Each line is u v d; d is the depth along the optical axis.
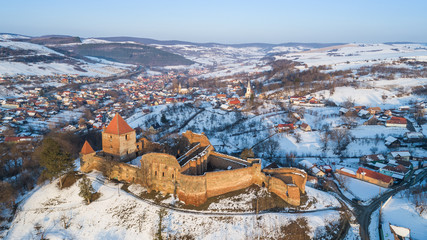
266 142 179.62
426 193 113.69
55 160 105.62
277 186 102.50
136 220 91.69
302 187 106.81
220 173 99.75
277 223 91.00
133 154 124.81
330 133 189.00
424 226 96.12
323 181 130.75
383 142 175.88
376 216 102.88
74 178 112.56
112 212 95.12
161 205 96.94
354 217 101.88
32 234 88.81
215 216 92.56
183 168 99.50
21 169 125.62
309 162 146.25
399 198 114.44
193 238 85.44
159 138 190.38
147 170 102.69
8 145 161.62
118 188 106.25
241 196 101.69
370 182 129.50
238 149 174.88
